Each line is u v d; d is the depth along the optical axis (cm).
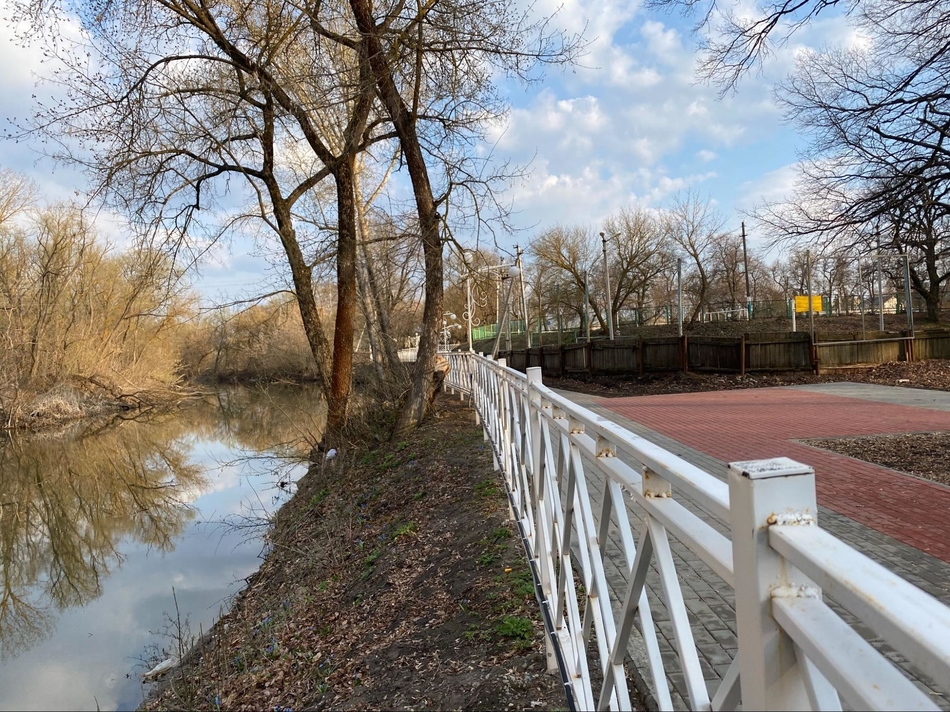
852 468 683
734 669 106
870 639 308
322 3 1112
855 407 1172
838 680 69
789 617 82
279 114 1238
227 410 3112
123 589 938
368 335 1739
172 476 1766
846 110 837
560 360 2477
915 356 1861
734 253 4356
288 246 1343
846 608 71
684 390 1742
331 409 1338
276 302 1491
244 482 1609
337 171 1288
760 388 1650
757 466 91
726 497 103
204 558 1038
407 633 452
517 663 343
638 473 174
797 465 91
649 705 266
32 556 1169
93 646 748
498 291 1903
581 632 252
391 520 773
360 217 1670
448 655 389
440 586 503
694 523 125
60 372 2888
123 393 3123
